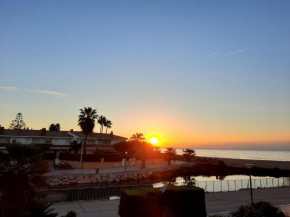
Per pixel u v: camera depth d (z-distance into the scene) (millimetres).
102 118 108438
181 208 10852
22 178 9359
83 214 13406
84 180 37000
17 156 9453
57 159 53625
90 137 67312
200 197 11344
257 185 29062
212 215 13273
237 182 27344
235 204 16156
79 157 51219
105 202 16344
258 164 70938
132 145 58094
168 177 49938
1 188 8992
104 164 52562
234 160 79438
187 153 81625
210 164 68625
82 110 57844
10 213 8906
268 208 12625
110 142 71812
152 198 10508
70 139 65125
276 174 61219
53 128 114250
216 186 25828
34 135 60781
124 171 46844
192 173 59062
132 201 10227
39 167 9656
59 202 16125
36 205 9641
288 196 19125
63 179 35562
